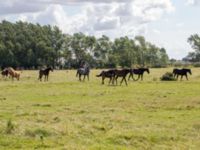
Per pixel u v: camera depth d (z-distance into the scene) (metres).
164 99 36.75
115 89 47.00
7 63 137.00
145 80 62.25
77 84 54.69
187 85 51.84
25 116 25.62
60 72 91.19
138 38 181.62
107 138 18.97
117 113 27.98
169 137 19.59
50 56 147.75
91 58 163.50
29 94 41.66
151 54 182.75
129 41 171.62
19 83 56.44
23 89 47.41
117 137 19.11
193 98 37.22
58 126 20.72
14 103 33.88
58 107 31.30
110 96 39.69
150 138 19.25
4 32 144.38
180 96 39.16
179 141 19.17
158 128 21.72
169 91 44.12
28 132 19.20
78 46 162.62
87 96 39.84
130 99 36.97
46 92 43.72
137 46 179.38
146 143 18.59
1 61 136.12
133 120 24.58
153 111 29.38
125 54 167.62
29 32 148.88
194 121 24.59
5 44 137.00
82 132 19.92
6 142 17.72
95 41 164.00
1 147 17.14
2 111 28.20
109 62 163.50
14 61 137.62
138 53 177.88
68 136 19.08
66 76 74.31
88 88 48.59
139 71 63.00
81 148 16.83
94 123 22.59
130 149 17.33
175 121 24.72
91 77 71.44
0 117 25.25
